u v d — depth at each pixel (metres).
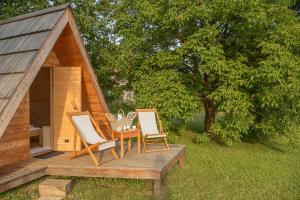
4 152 5.98
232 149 11.25
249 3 9.04
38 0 11.66
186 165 8.39
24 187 6.05
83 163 6.32
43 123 8.45
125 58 10.80
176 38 11.29
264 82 9.72
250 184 6.77
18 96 5.41
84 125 6.94
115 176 5.99
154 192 5.84
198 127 17.25
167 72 10.47
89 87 8.25
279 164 8.89
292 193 6.23
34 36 6.32
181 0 9.43
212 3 9.40
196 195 5.93
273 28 9.85
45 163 6.32
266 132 10.88
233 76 9.70
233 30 10.70
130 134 7.22
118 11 11.59
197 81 11.38
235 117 9.95
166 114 10.23
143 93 10.62
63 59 7.99
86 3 11.70
